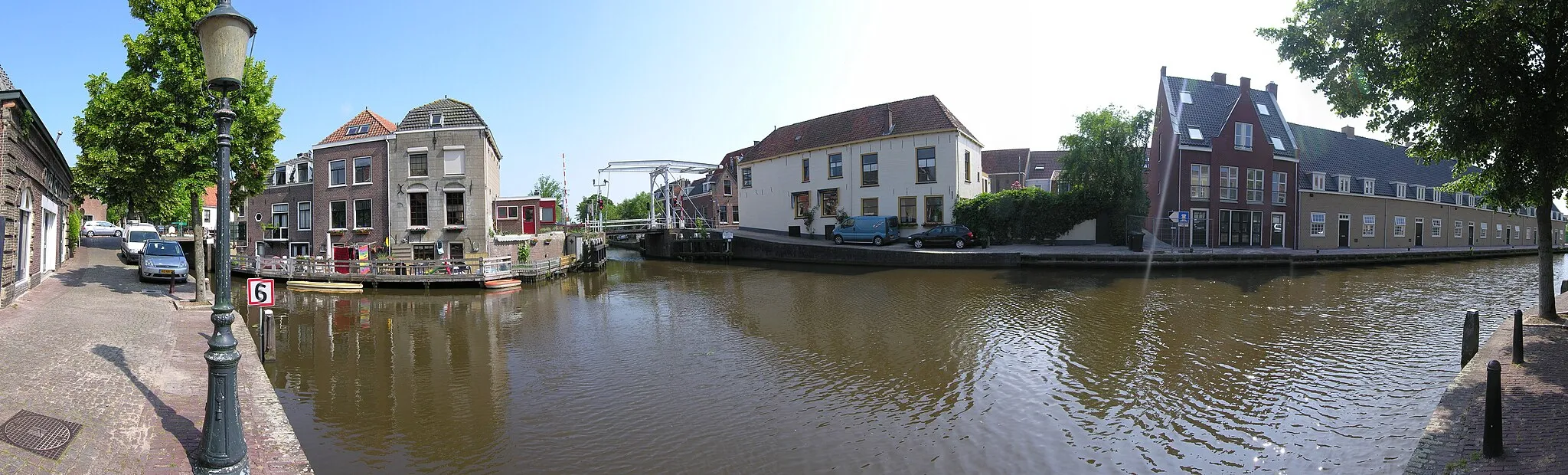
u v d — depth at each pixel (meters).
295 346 12.72
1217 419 8.17
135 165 14.20
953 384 9.84
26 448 5.04
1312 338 12.67
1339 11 10.48
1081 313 15.65
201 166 14.55
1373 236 37.41
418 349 12.51
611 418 8.42
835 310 16.83
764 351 12.17
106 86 14.29
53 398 6.36
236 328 12.88
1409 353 11.27
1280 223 33.34
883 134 34.81
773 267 30.55
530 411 8.69
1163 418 8.27
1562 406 6.82
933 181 33.38
